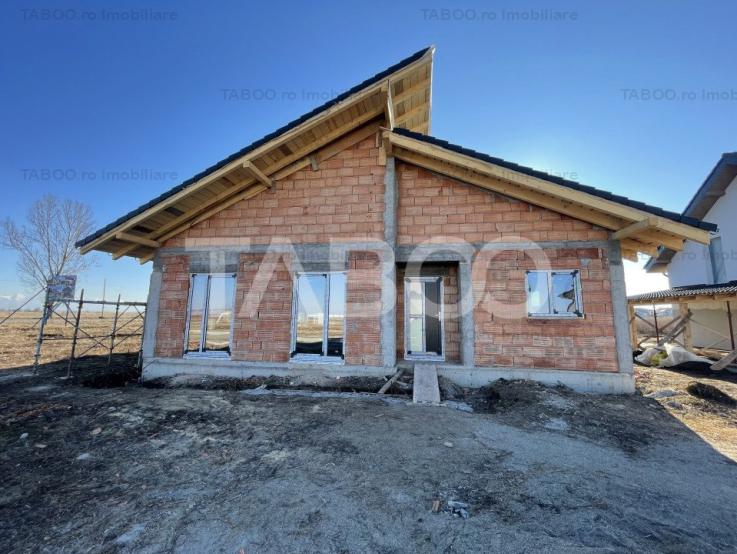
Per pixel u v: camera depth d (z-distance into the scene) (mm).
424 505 3020
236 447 4250
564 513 2936
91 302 9492
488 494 3211
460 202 7941
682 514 3014
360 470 3645
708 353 13117
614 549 2516
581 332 7184
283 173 8414
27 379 8469
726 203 13594
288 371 7750
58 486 3404
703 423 5504
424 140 7352
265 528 2727
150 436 4617
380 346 7559
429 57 7125
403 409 5703
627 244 7805
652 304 14297
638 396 6754
